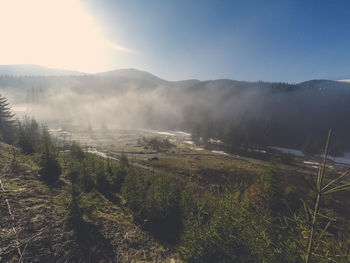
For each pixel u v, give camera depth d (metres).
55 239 5.90
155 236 8.20
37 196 8.23
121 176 16.28
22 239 5.41
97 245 6.41
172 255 7.04
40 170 11.04
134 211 9.44
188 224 5.50
